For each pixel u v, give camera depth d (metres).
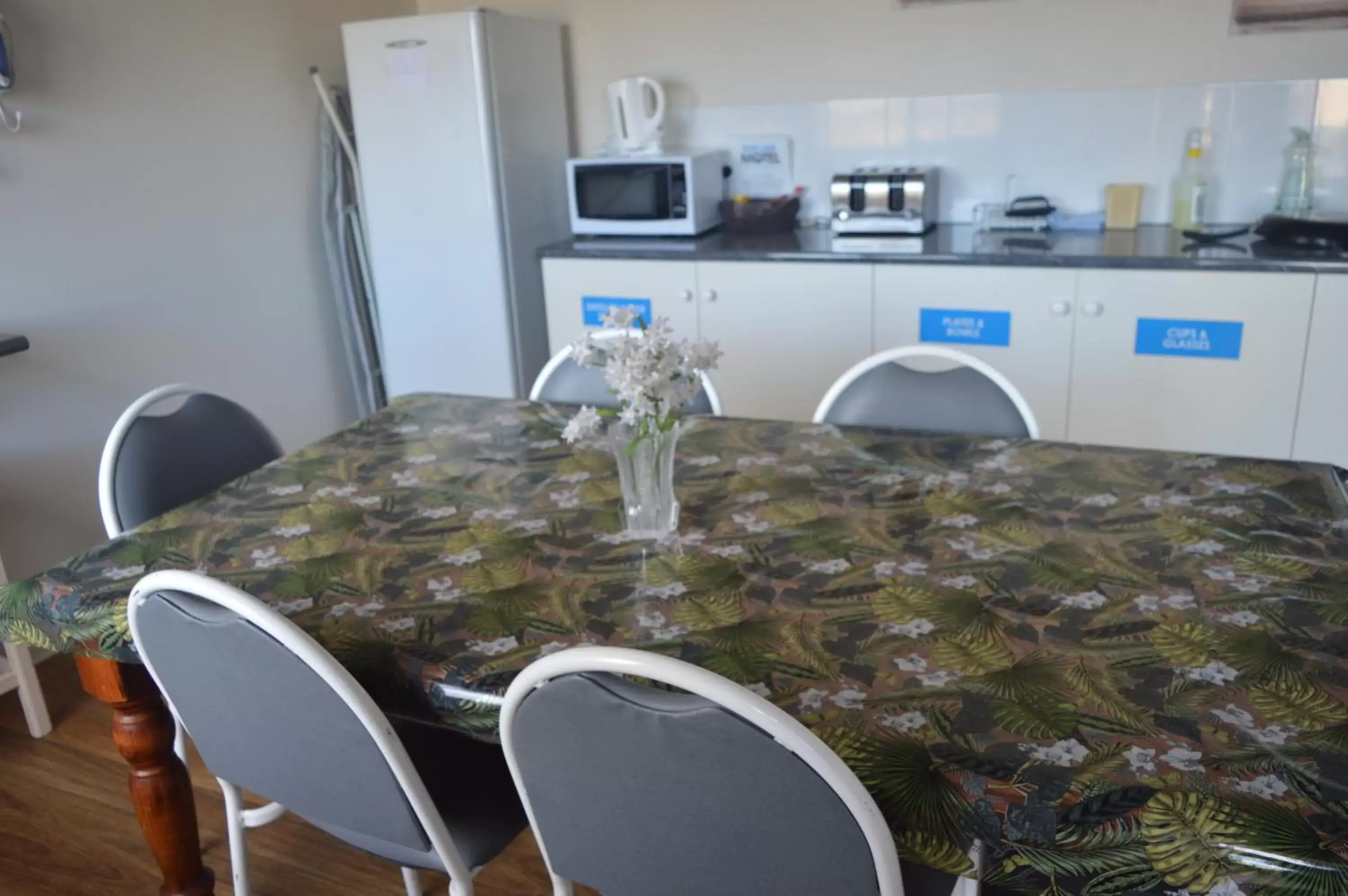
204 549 1.68
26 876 2.10
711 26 3.71
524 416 2.28
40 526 2.97
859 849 1.02
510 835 1.50
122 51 3.06
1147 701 1.14
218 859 2.11
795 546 1.57
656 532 1.65
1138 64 3.23
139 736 1.73
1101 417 3.03
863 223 3.38
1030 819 1.03
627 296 3.49
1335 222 2.77
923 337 3.15
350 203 3.85
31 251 2.87
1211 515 1.59
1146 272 2.84
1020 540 1.55
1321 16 3.00
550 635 1.36
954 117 3.49
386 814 1.37
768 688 1.21
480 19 3.30
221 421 2.17
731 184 3.85
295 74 3.67
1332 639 1.24
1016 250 3.04
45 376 2.94
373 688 1.35
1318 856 0.93
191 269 3.35
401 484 1.92
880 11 3.48
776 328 3.33
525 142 3.61
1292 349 2.76
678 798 1.08
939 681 1.21
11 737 2.56
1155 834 0.99
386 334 3.79
